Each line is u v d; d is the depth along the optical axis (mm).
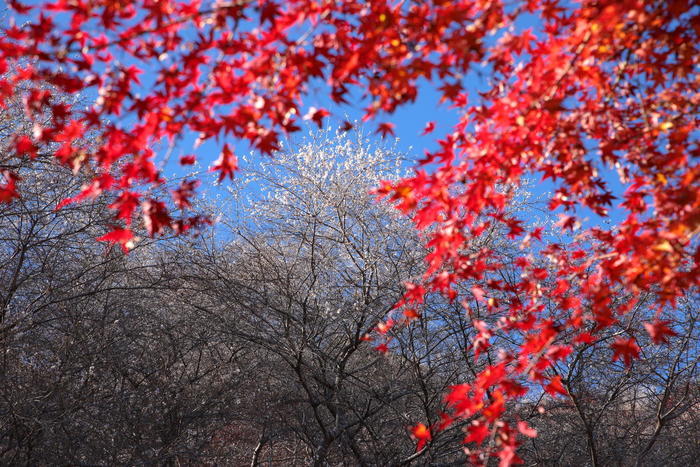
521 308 4914
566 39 3338
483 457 3932
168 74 3289
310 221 8781
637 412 8922
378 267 8492
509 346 7406
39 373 7246
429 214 4137
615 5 2908
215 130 3438
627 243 3801
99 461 7027
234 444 9242
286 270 8539
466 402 3994
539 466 7613
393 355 8297
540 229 4875
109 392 7824
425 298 7660
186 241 8172
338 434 7559
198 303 8781
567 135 3738
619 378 8070
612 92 3693
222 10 3182
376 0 3318
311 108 3609
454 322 7863
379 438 7777
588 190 4176
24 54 3441
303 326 7625
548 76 3502
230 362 8641
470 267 4727
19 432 7137
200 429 8305
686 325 7465
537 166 4117
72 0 3193
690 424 8148
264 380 8500
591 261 4137
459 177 3867
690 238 3373
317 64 3299
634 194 3855
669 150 3693
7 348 6895
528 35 3281
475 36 3172
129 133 3535
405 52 3311
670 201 3467
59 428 6672
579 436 7887
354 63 3180
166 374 8203
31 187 7707
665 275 3551
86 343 7562
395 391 8000
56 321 7883
